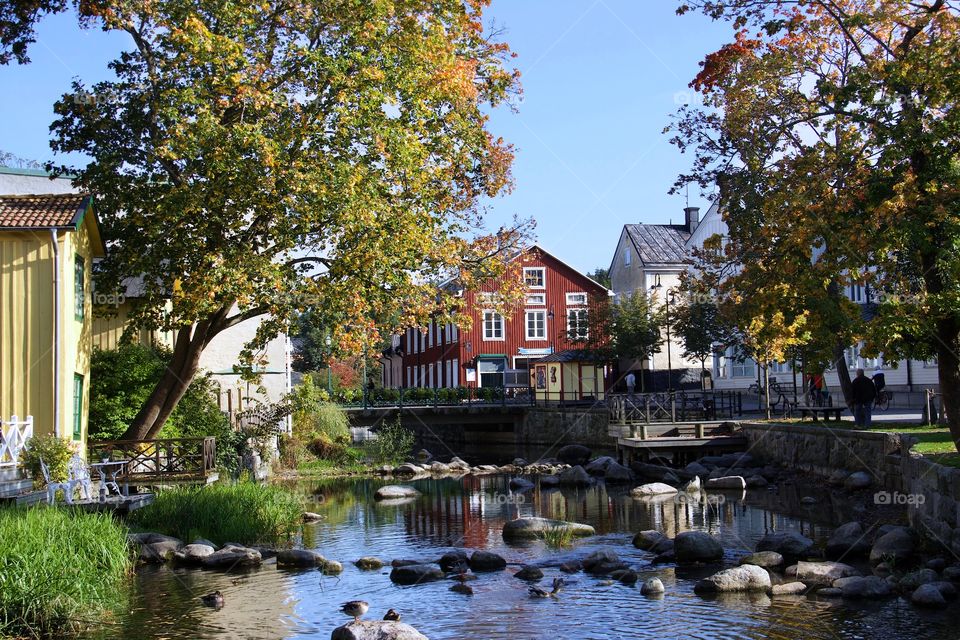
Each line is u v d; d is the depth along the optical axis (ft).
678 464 112.47
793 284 61.77
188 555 55.67
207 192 69.97
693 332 142.31
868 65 59.31
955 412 56.03
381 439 142.61
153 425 80.48
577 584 48.19
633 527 66.95
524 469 124.67
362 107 70.74
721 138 73.10
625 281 213.05
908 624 38.42
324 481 114.93
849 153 59.77
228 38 70.33
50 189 116.98
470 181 84.48
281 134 69.72
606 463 112.27
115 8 70.59
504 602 44.75
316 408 131.23
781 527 63.52
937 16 57.62
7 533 41.45
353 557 58.13
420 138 77.30
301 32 75.10
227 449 100.99
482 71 84.84
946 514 48.34
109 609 43.62
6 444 59.06
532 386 178.91
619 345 168.25
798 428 94.07
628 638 38.17
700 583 45.96
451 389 183.52
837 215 58.70
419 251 76.28
